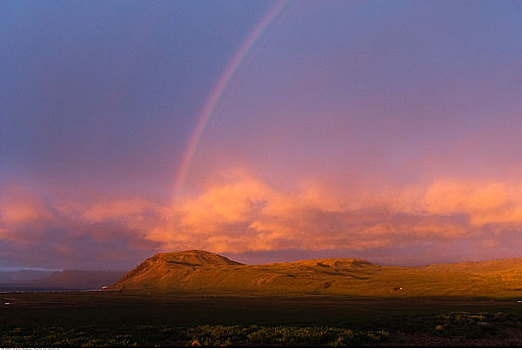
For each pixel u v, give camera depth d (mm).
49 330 42844
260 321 59031
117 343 30281
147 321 64750
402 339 31531
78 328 45281
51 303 152875
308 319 63125
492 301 174500
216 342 29828
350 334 32000
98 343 30344
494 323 38938
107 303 155500
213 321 61844
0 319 74000
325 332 33125
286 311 97875
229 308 116938
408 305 135875
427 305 134125
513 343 29453
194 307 124062
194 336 33625
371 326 39562
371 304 148000
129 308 118625
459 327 36406
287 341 30328
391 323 40875
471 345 28719
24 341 32531
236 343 30031
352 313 84562
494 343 29547
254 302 168000
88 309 113000
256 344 29375
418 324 39188
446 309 98875
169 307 124562
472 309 94562
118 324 56531
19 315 86688
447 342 30109
